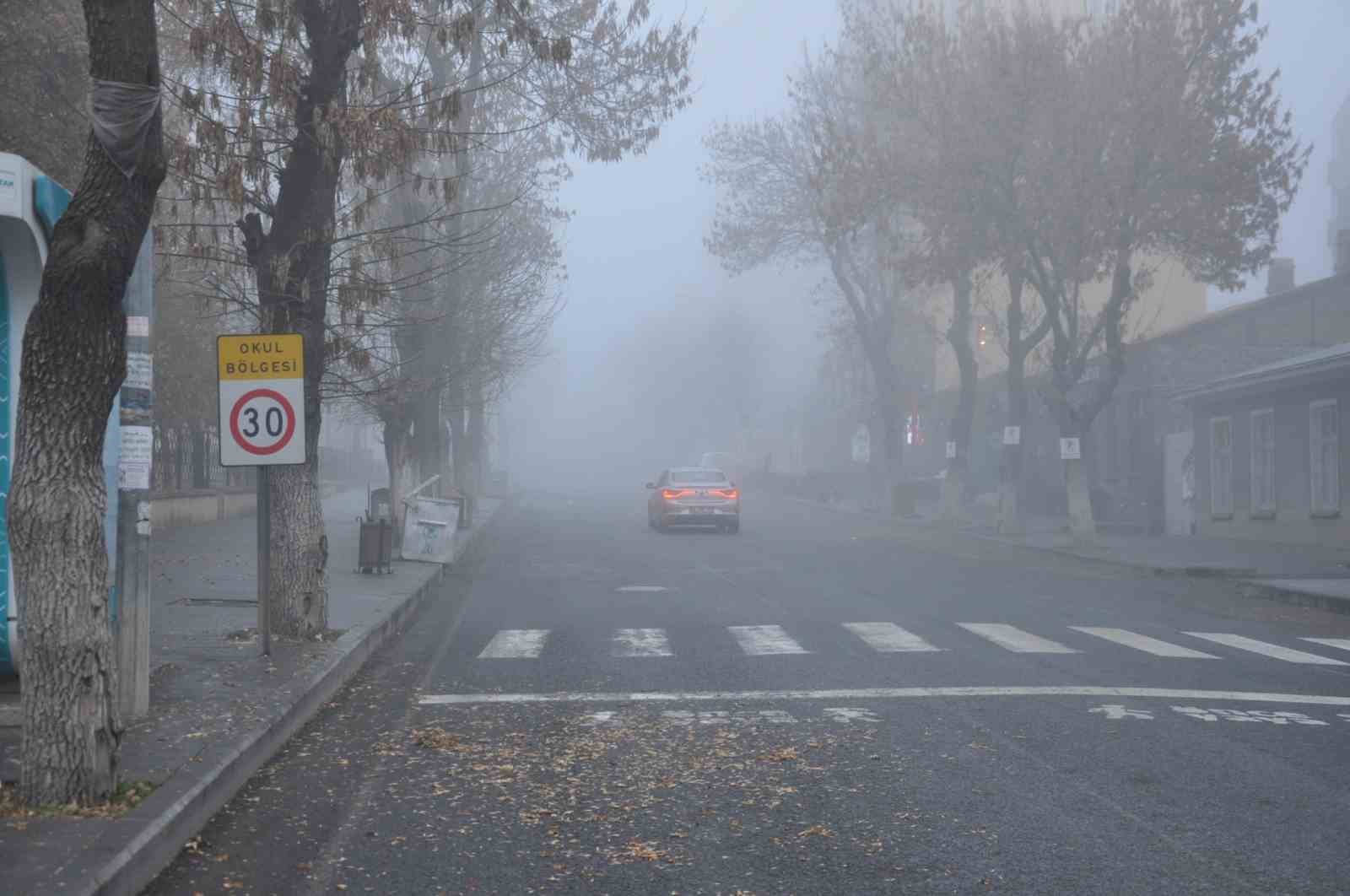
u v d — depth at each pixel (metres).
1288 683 11.33
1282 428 30.36
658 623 16.00
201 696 9.55
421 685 11.55
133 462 8.74
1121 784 7.66
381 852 6.35
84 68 15.88
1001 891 5.73
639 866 6.12
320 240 12.91
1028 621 16.03
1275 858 6.18
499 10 12.82
